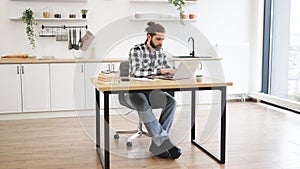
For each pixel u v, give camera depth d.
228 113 4.50
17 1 4.62
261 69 5.38
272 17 5.27
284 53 4.95
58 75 4.28
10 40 4.67
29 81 4.21
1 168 2.53
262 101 5.30
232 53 5.16
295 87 4.70
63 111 4.39
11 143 3.19
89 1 4.83
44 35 4.71
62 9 4.76
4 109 4.17
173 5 5.10
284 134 3.46
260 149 2.98
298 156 2.79
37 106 4.26
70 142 3.23
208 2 5.25
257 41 5.31
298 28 4.62
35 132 3.61
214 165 2.61
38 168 2.54
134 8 4.98
